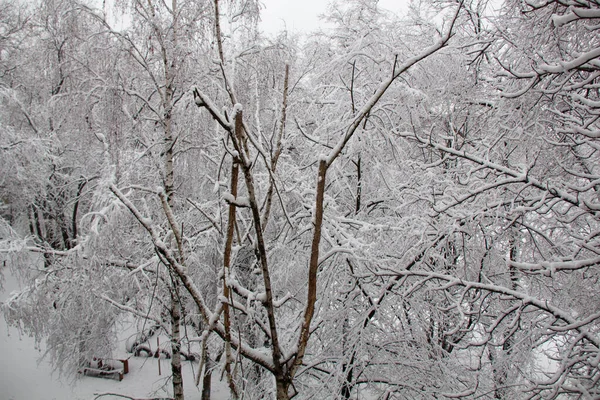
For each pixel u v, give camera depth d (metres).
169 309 7.32
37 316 7.93
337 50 8.75
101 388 11.29
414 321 6.77
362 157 7.28
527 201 6.11
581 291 5.61
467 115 8.45
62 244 13.53
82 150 9.88
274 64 7.89
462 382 6.94
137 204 8.40
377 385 6.85
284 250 7.10
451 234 5.77
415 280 6.64
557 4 4.62
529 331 5.27
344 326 7.11
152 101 8.88
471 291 7.53
